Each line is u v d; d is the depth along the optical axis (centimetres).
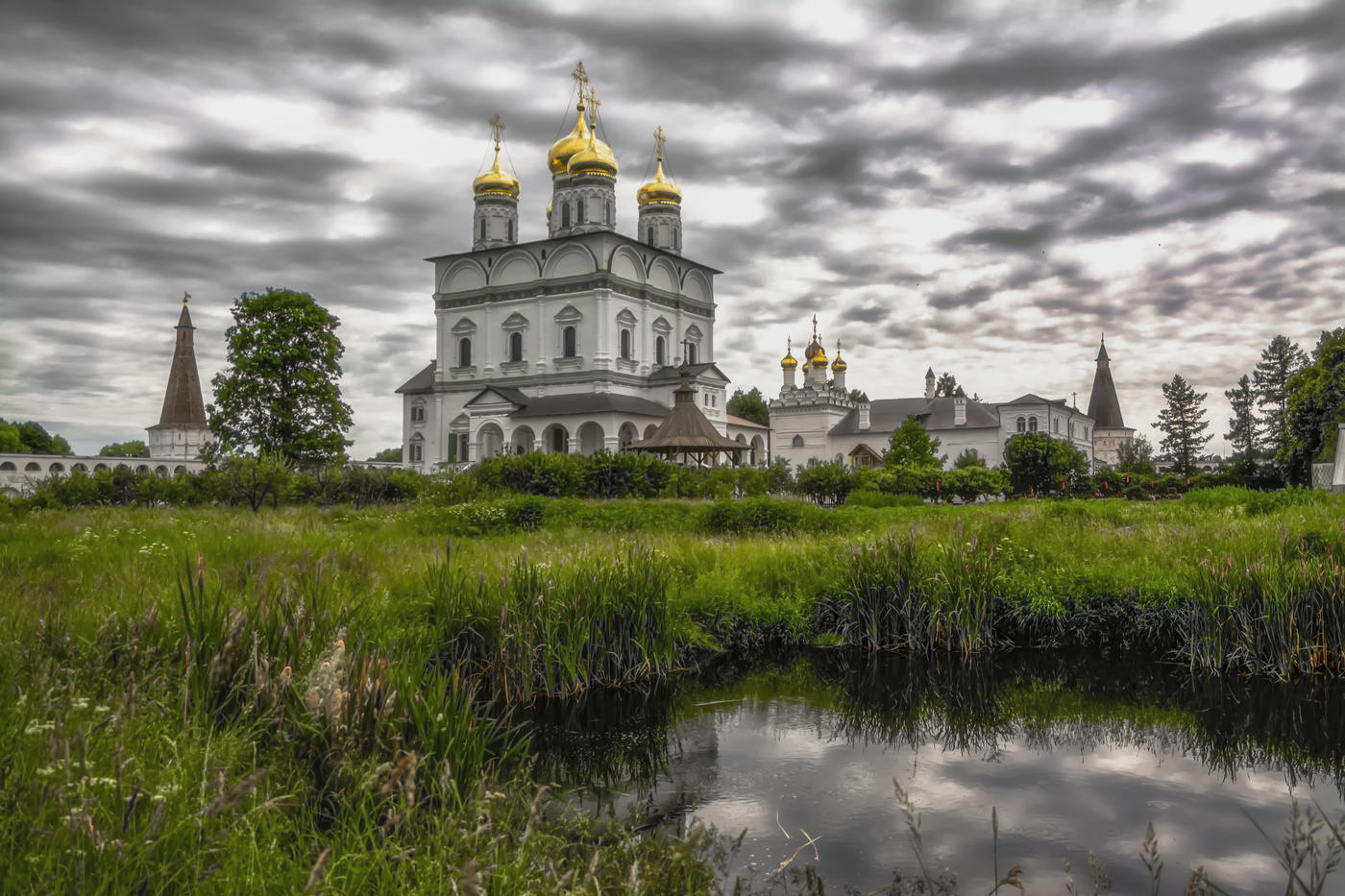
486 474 2812
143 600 635
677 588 1084
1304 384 4262
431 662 755
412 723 468
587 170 6912
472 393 6956
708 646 1030
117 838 286
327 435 4500
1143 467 7038
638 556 998
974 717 807
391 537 1559
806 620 1099
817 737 748
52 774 317
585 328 6538
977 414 8038
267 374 4366
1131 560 1204
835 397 8594
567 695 845
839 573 1142
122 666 470
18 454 5731
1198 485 4512
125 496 3075
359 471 3075
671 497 2880
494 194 7556
